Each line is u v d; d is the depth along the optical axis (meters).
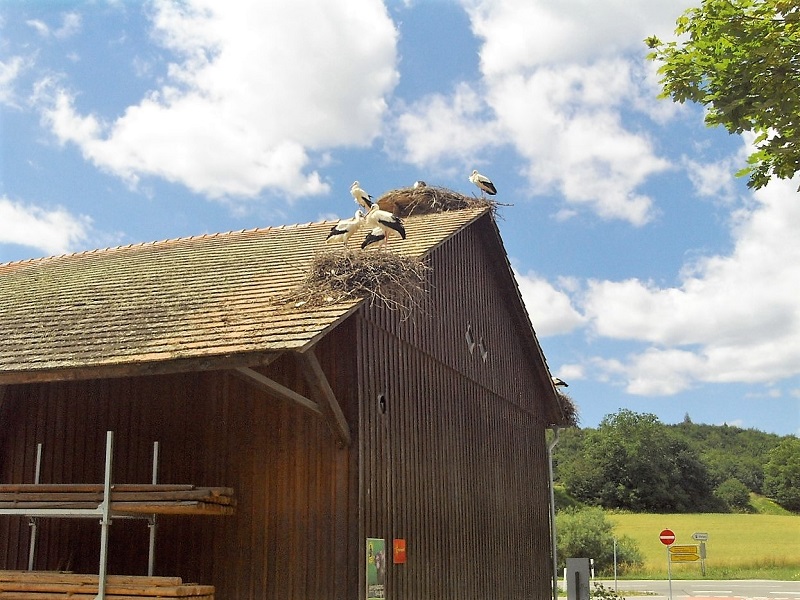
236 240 16.88
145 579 9.97
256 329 10.17
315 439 11.21
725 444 138.88
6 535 12.27
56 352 11.03
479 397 16.95
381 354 12.34
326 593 10.73
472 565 15.31
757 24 9.87
